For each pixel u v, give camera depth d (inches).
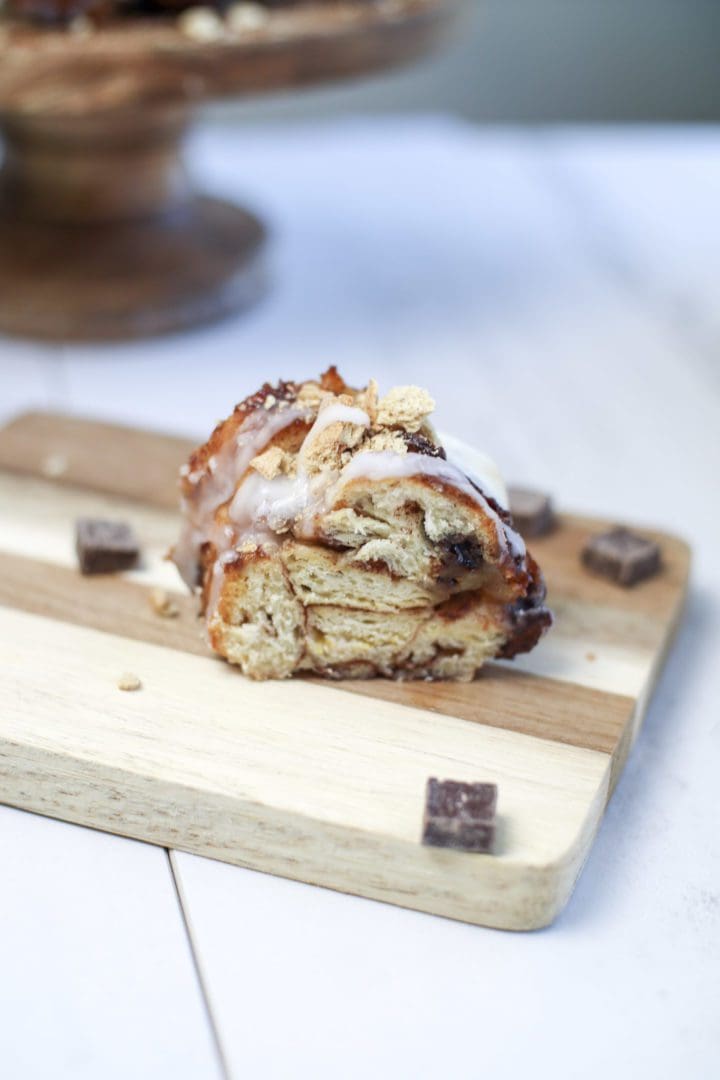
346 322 31.2
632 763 21.7
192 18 29.0
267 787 20.2
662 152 42.0
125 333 30.3
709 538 25.7
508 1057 19.0
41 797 20.7
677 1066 19.0
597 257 34.6
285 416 21.7
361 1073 18.8
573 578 23.5
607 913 20.1
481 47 49.1
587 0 48.3
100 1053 18.9
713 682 22.9
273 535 21.3
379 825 19.9
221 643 21.6
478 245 35.1
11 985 19.3
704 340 31.2
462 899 19.9
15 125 29.7
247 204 33.6
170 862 20.4
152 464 25.3
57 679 21.5
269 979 19.4
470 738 21.0
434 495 21.0
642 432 28.4
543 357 30.4
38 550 23.5
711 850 20.7
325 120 49.9
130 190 30.6
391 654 21.6
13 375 29.3
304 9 29.9
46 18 28.5
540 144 42.8
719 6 48.4
